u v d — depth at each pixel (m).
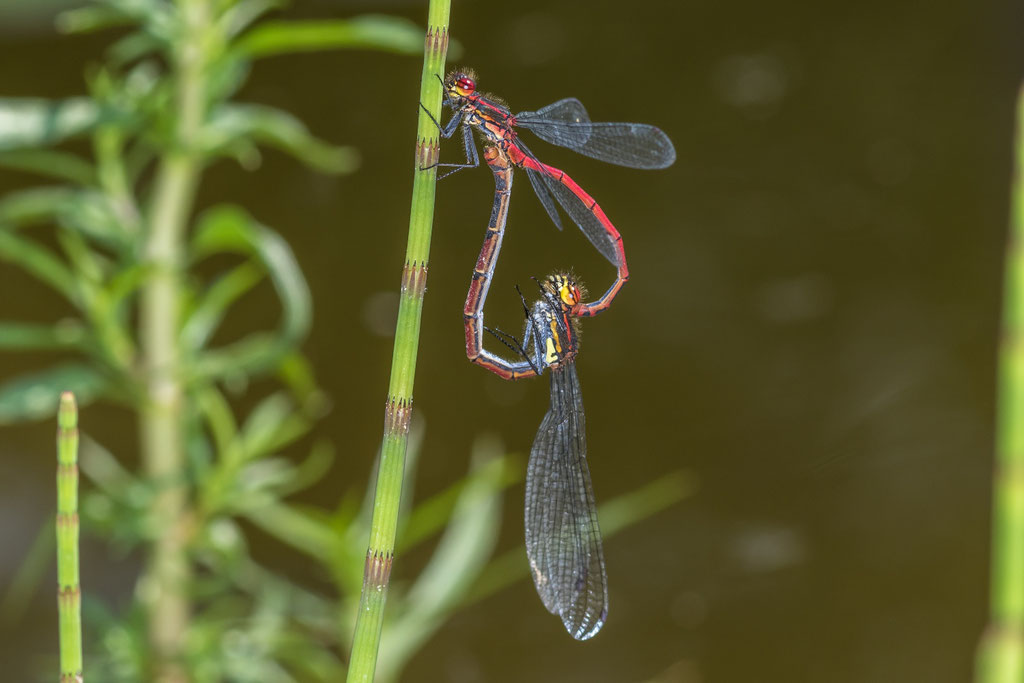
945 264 1.00
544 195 0.69
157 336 0.71
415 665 0.79
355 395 0.93
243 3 0.71
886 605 0.80
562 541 0.69
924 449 0.89
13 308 0.96
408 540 0.71
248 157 0.72
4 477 0.88
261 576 0.72
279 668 0.72
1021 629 0.48
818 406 0.93
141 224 0.71
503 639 0.80
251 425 0.71
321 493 0.88
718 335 0.98
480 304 0.69
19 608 0.80
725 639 0.80
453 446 0.90
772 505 0.88
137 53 0.71
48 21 0.99
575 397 0.70
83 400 0.71
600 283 0.99
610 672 0.78
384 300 0.97
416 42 0.70
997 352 0.95
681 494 0.89
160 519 0.71
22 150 0.71
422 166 0.65
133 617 0.71
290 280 0.70
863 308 0.98
